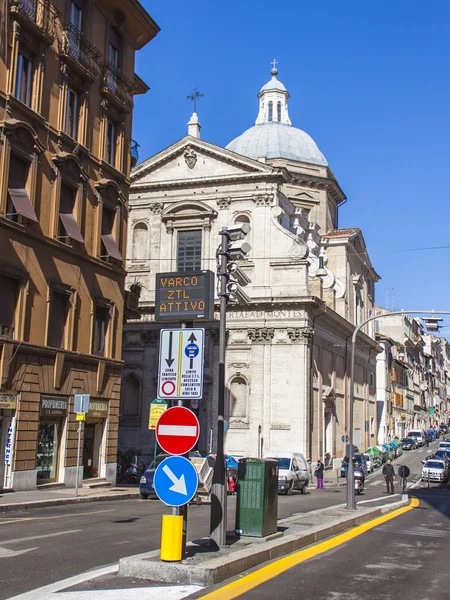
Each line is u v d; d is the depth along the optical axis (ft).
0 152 81.92
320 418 180.65
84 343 97.81
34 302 87.10
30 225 86.63
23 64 87.97
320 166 220.84
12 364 82.99
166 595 31.04
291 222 193.16
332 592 34.58
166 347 40.40
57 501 76.59
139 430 173.99
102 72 104.17
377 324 375.66
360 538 56.80
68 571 35.88
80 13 99.91
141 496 92.79
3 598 29.63
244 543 43.55
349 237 216.13
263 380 167.73
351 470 81.35
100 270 102.01
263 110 240.12
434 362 530.27
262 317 170.09
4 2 83.61
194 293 41.42
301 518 64.54
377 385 305.32
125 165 110.73
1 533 49.73
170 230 181.16
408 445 289.94
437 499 119.65
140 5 109.81
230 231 46.62
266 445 164.76
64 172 93.66
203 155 181.37
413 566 43.78
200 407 169.07
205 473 89.15
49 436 91.09
